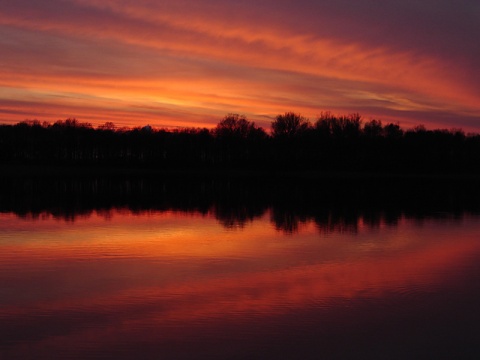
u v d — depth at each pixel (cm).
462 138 13025
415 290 1584
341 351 1105
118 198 5138
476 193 6406
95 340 1159
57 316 1320
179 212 3884
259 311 1366
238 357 1073
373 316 1330
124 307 1398
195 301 1456
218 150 14500
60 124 16025
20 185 7025
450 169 12588
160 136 15250
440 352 1104
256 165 13838
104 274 1778
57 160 15200
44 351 1099
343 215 3734
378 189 7019
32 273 1788
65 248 2273
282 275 1775
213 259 2052
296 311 1368
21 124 15338
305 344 1143
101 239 2531
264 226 3089
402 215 3766
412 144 12812
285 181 9206
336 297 1501
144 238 2578
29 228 2897
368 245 2405
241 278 1728
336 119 13338
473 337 1188
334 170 12988
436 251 2255
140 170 13800
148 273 1798
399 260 2048
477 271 1848
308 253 2191
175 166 14238
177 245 2377
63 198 5041
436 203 4850
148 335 1191
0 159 14712
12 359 1058
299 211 4006
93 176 10325
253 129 14262
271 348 1120
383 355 1087
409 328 1244
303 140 12975
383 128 13650
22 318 1304
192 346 1129
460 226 3138
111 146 15388
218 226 3080
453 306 1418
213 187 7244
